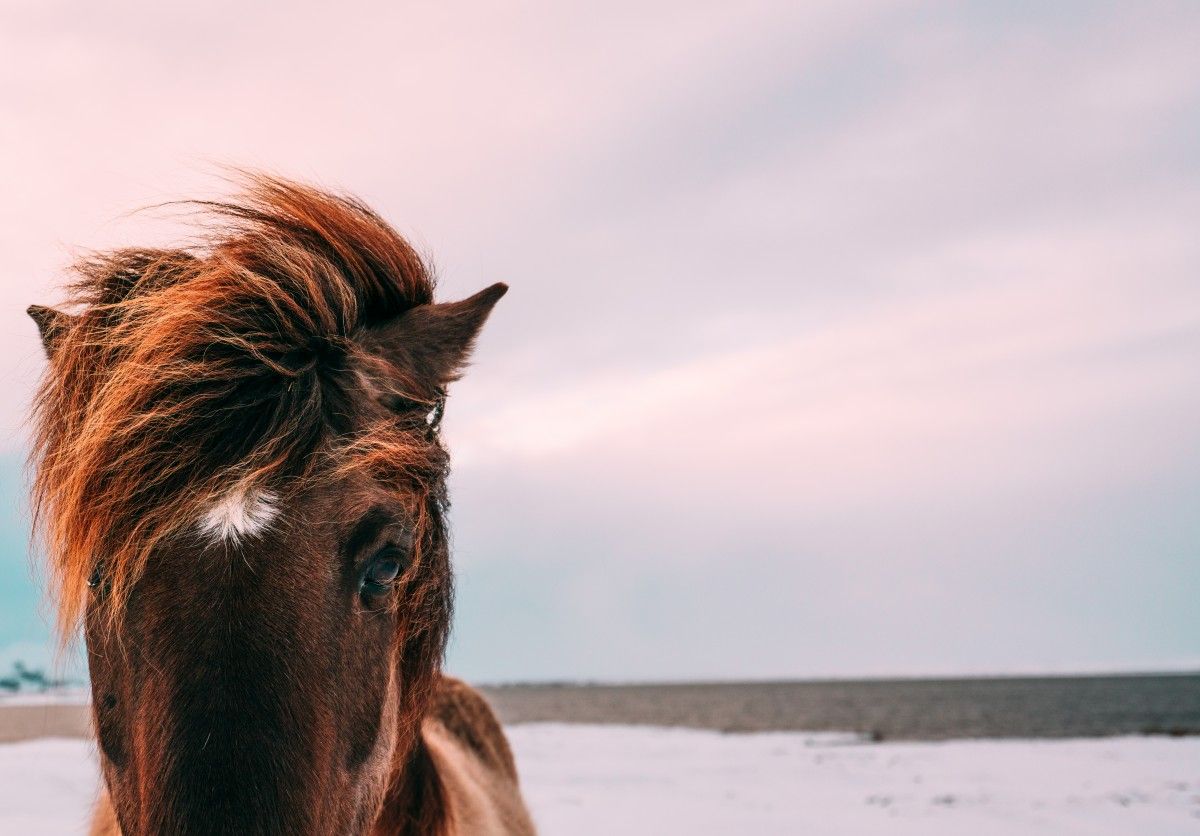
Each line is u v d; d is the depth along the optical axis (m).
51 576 1.42
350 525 1.39
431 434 1.74
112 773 1.39
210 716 1.20
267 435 1.33
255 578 1.28
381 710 1.50
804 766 14.72
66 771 10.77
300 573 1.31
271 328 1.43
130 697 1.30
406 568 1.53
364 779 1.45
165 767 1.18
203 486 1.28
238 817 1.14
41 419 1.52
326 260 1.64
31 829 7.07
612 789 11.09
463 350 1.77
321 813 1.26
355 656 1.41
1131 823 8.01
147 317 1.41
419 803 2.02
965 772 13.40
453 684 3.46
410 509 1.52
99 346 1.46
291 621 1.29
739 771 13.83
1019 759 15.60
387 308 1.77
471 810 2.49
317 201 1.76
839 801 9.91
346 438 1.42
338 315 1.59
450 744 2.96
